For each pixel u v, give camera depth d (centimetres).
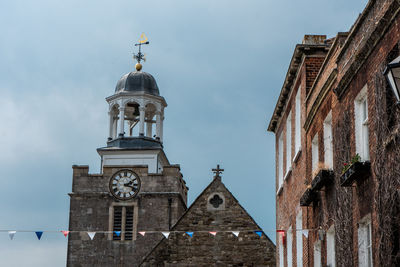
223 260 5606
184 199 7525
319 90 3066
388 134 2169
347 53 2644
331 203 2812
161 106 7781
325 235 2889
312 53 3450
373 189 2292
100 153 7462
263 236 5650
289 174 3825
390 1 2206
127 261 6925
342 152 2639
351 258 2516
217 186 5759
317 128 3098
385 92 2189
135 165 7131
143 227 7012
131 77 7806
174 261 5588
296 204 3578
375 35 2252
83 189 7100
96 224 7025
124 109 7669
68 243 6956
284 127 4075
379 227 2208
